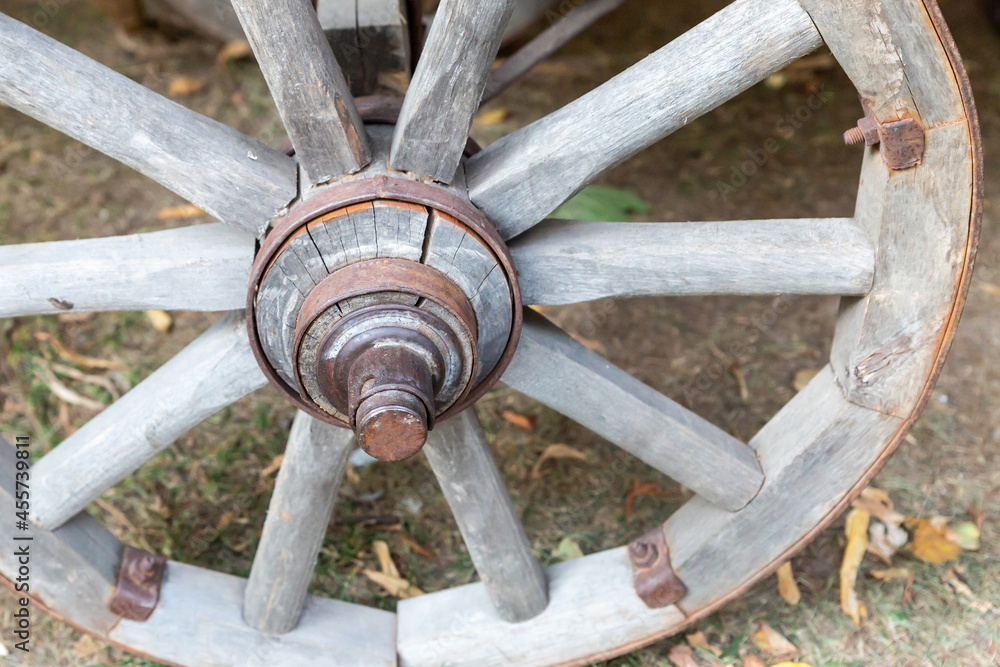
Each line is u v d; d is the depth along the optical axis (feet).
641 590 5.22
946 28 4.10
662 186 8.19
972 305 7.07
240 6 4.04
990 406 6.52
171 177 4.34
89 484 4.91
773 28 4.20
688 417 4.95
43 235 7.67
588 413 4.86
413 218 4.25
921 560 5.84
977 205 4.33
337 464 4.88
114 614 5.19
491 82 5.74
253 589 5.24
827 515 5.00
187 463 6.39
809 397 4.95
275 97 4.17
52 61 4.23
